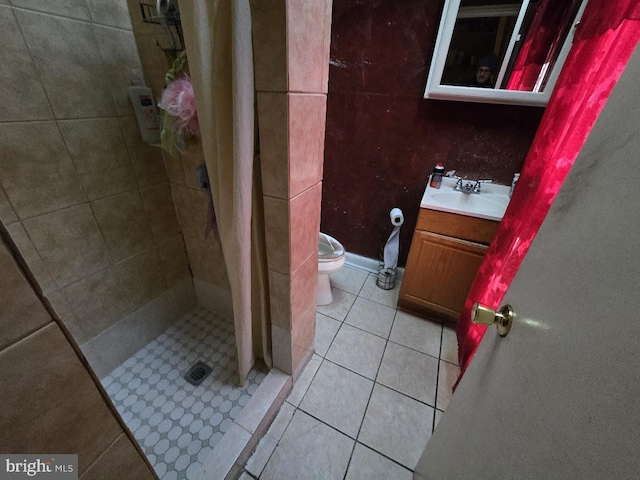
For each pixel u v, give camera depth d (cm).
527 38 132
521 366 47
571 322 37
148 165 127
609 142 40
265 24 65
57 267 105
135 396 127
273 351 129
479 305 59
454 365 151
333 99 184
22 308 30
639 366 27
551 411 37
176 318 165
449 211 148
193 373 137
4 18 78
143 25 103
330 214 226
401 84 164
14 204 90
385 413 128
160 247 143
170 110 95
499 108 150
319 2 72
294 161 82
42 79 88
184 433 114
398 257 214
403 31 153
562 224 47
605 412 30
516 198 108
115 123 111
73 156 101
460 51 144
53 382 35
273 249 99
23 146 88
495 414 53
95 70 100
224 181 85
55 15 87
